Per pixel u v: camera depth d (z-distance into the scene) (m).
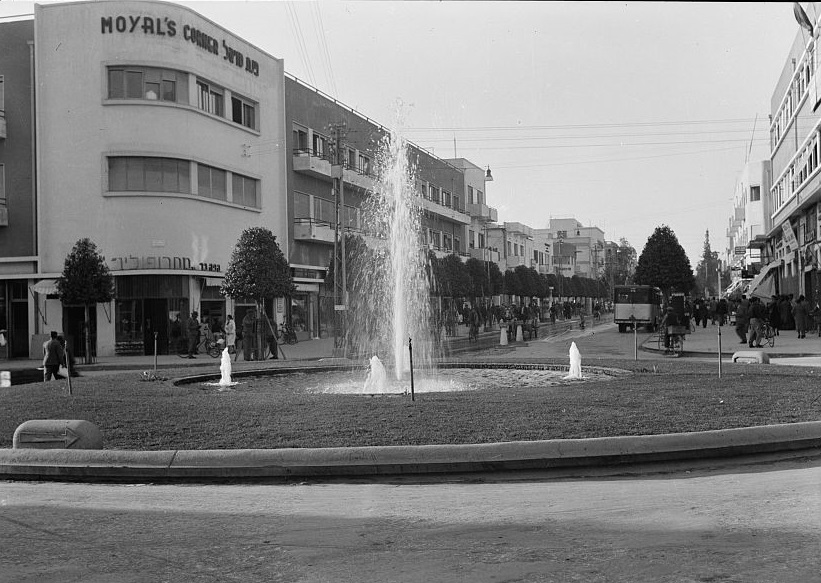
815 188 32.34
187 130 34.03
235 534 5.83
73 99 32.81
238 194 38.31
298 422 9.72
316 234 43.47
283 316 40.75
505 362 19.09
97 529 6.02
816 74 33.28
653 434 8.54
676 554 5.11
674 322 25.00
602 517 6.11
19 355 33.41
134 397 12.69
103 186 32.56
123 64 32.81
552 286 92.94
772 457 8.45
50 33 33.03
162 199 33.03
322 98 47.53
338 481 7.75
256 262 30.36
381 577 4.78
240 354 32.31
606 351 28.33
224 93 37.09
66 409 11.19
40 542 5.68
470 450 7.99
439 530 5.84
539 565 4.94
